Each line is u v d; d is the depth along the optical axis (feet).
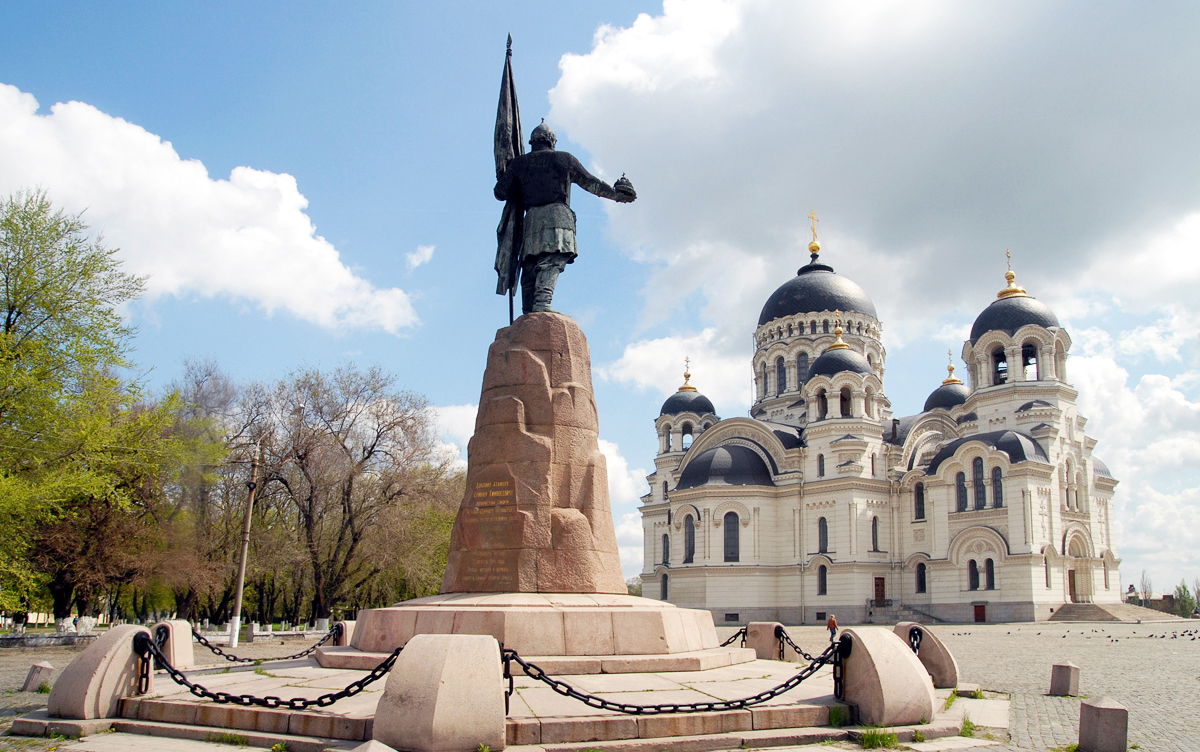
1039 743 40.04
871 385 246.27
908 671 40.09
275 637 145.79
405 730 31.14
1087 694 64.08
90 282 108.17
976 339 249.96
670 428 300.20
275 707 36.96
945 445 236.02
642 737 34.73
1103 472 254.68
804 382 260.21
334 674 45.37
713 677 45.16
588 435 54.29
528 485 51.42
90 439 101.19
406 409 168.04
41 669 59.77
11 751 34.50
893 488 238.89
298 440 155.02
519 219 61.05
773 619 236.02
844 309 282.97
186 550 130.52
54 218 106.73
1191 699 62.59
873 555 230.68
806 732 36.94
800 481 242.58
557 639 45.16
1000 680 76.18
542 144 60.44
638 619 47.52
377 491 163.43
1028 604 205.05
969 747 37.32
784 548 240.73
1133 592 368.68
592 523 52.21
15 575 103.60
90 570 116.47
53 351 104.73
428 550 171.01
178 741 35.96
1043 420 228.84
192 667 53.62
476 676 32.42
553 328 55.47
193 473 130.72
